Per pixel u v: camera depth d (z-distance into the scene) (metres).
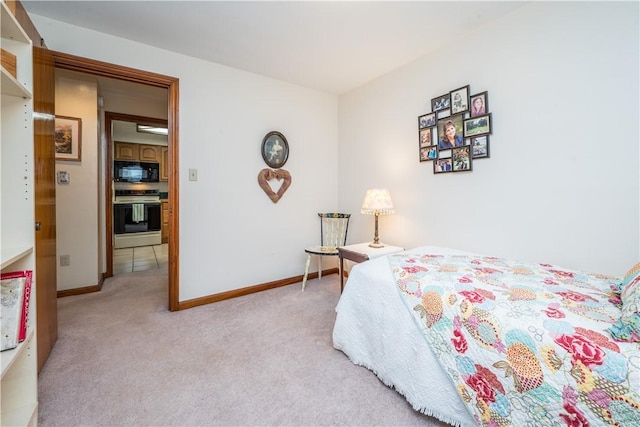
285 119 3.07
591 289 1.20
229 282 2.75
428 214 2.49
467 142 2.17
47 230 1.71
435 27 2.06
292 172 3.15
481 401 1.07
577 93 1.64
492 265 1.57
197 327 2.13
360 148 3.19
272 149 2.96
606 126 1.55
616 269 1.54
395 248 2.58
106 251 3.42
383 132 2.90
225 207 2.71
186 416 1.27
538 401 0.92
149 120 3.59
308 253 2.99
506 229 1.97
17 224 1.24
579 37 1.63
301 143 3.21
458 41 2.22
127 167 5.39
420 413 1.29
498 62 1.98
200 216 2.56
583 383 0.83
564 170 1.71
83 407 1.31
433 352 1.24
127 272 3.71
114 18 1.95
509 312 1.06
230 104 2.70
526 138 1.86
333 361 1.69
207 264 2.62
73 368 1.61
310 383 1.49
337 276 3.51
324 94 3.38
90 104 2.95
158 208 5.75
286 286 3.09
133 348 1.83
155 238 5.71
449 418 1.18
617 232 1.53
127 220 5.38
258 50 2.39
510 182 1.94
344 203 3.44
